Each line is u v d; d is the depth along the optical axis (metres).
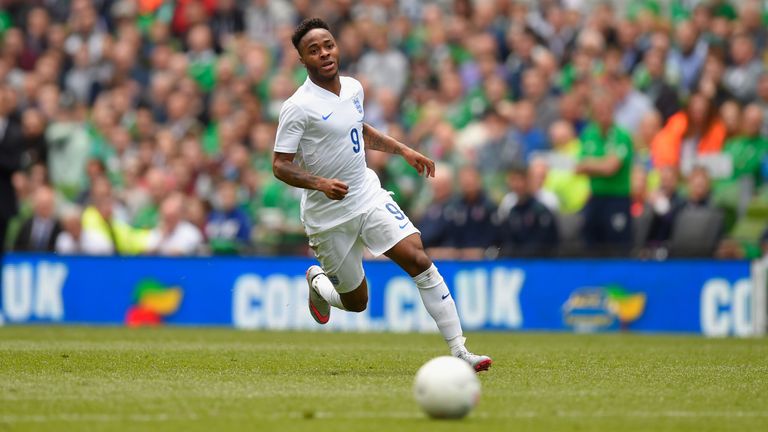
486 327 55.00
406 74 71.75
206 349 37.09
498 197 62.50
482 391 24.47
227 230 61.50
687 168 59.16
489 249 56.44
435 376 20.03
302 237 61.56
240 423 19.67
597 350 37.69
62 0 87.25
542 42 69.44
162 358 32.72
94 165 66.25
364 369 29.66
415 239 28.16
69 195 72.81
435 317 28.23
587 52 65.19
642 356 34.59
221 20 80.38
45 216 62.72
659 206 54.41
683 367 30.50
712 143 58.59
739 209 56.50
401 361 32.22
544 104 64.62
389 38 74.00
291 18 81.12
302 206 28.98
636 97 63.38
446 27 74.00
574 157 59.88
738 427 19.77
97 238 61.84
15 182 69.88
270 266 56.81
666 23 68.06
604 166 55.03
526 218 55.97
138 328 54.00
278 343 41.47
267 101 73.38
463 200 57.38
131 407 21.62
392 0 77.94
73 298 59.25
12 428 19.19
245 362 31.56
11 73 81.31
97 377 27.11
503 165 62.84
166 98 76.19
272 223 62.00
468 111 67.44
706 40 64.19
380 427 19.25
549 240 55.75
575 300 53.75
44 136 72.00
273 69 76.56
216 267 57.72
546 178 60.06
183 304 58.09
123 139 73.88
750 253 52.91
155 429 19.08
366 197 28.31
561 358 33.56
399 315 55.06
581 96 62.91
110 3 85.75
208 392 24.00
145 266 58.56
